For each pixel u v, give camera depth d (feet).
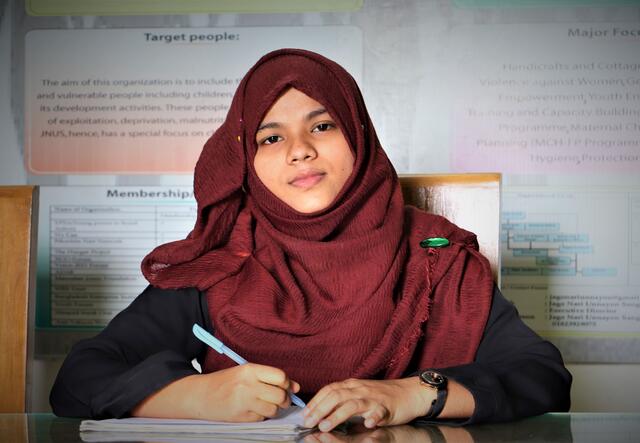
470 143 9.11
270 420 3.44
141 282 9.30
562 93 9.07
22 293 5.00
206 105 9.25
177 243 4.85
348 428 3.48
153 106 9.29
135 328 4.55
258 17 9.20
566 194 9.11
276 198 4.66
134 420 3.52
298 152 4.54
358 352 4.45
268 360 4.48
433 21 9.11
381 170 4.82
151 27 9.27
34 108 9.35
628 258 9.07
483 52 9.09
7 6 9.32
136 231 9.30
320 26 9.14
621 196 9.07
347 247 4.55
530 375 4.00
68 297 9.30
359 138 4.67
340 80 4.75
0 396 4.93
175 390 3.58
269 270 4.70
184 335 4.72
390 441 3.14
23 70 9.35
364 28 9.11
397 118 9.12
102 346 4.26
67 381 3.96
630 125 9.07
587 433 3.36
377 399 3.47
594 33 9.07
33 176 9.36
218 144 4.95
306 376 4.47
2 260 5.02
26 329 4.97
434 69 9.11
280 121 4.66
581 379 9.12
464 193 5.65
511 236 9.11
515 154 9.11
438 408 3.55
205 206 4.83
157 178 9.29
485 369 3.88
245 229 4.91
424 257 4.80
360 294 4.52
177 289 4.78
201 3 9.23
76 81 9.32
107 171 9.30
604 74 9.07
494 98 9.10
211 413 3.48
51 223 9.33
